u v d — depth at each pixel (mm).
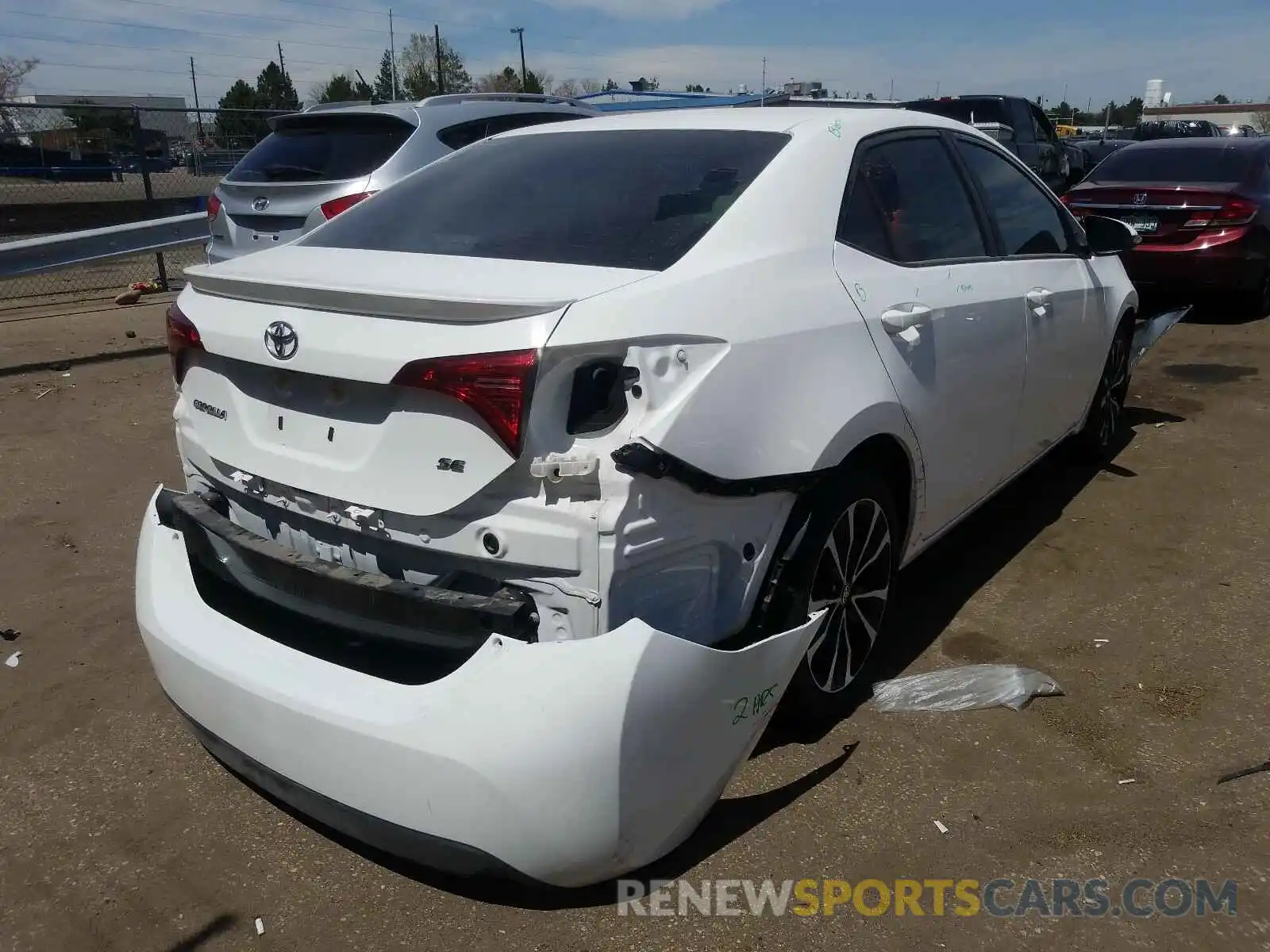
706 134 3146
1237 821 2717
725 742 2342
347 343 2291
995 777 2908
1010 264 3902
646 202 2838
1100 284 4746
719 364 2379
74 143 13867
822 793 2842
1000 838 2670
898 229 3283
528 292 2305
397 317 2270
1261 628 3734
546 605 2230
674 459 2232
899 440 3057
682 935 2367
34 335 8820
